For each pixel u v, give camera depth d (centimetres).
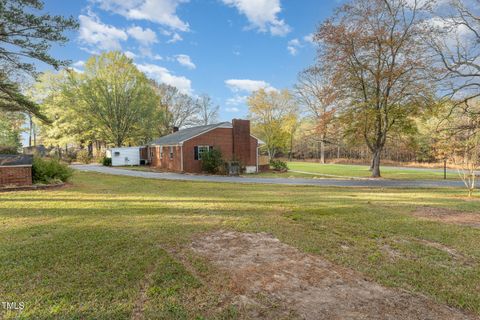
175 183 1350
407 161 3428
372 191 1137
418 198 917
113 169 2292
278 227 534
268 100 4238
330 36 1725
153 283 303
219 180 1541
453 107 1305
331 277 325
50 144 3206
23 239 439
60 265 343
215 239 458
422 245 440
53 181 1125
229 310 254
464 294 289
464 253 409
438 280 320
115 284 298
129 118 3170
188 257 379
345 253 403
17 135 3372
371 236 485
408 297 282
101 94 2986
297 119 4222
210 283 306
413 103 1666
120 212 643
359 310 256
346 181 1581
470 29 1292
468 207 741
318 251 409
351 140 2016
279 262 368
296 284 306
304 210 696
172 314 247
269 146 4344
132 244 421
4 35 974
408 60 1608
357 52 1759
